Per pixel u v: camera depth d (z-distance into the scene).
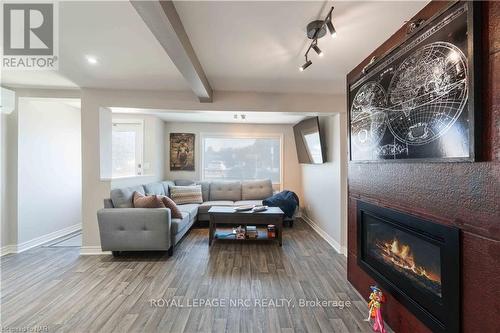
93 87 3.09
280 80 2.78
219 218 3.50
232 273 2.60
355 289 2.26
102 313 1.91
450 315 1.21
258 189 5.05
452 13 1.16
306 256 3.10
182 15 1.55
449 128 1.19
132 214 2.94
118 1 1.45
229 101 3.21
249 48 2.01
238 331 1.71
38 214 3.49
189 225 3.82
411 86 1.45
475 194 1.08
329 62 2.29
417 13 1.53
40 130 3.52
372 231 2.00
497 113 0.99
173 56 1.83
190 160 5.38
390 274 1.74
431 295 1.36
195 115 4.58
